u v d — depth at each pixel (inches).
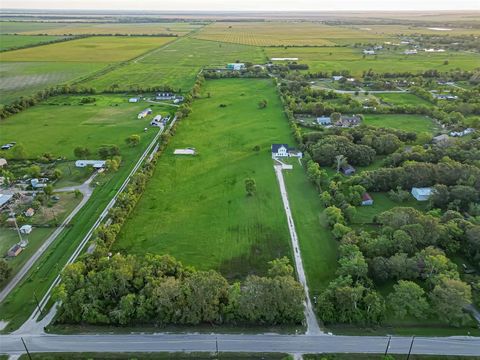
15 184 5022.1
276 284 2874.0
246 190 4783.5
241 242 3828.7
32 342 2736.2
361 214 4232.3
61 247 3764.8
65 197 4709.6
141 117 7770.7
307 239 3858.3
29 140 6569.9
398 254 3262.8
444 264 3078.2
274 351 2637.8
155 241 3848.4
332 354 2608.3
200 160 5753.0
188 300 2854.3
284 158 5767.7
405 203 4448.8
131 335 2783.0
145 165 5329.7
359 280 3120.1
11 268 3408.0
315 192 4773.6
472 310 2962.6
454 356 2588.6
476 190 4293.8
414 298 2817.4
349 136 5999.0
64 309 2945.4
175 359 2598.4
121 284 3014.3
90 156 5885.8
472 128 6678.2
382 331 2787.9
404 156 5275.6
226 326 2856.8
